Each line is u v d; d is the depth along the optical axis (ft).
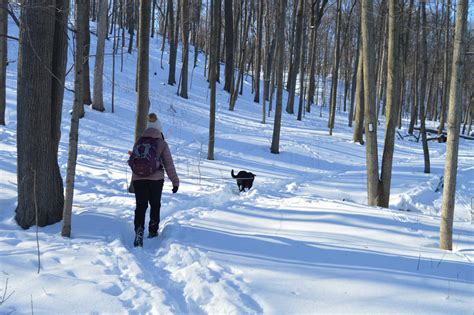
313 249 17.08
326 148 65.31
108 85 75.87
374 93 30.09
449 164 18.22
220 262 15.65
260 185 38.04
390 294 12.75
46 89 18.86
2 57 47.26
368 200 31.04
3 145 40.11
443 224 18.26
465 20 18.33
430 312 11.62
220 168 44.75
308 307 11.99
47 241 17.25
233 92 87.66
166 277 14.69
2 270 13.85
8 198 22.43
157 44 140.97
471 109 131.23
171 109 70.18
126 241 19.04
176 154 49.42
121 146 50.14
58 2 19.13
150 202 19.65
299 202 27.27
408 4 55.77
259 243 17.90
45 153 19.24
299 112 95.04
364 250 16.97
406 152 74.18
